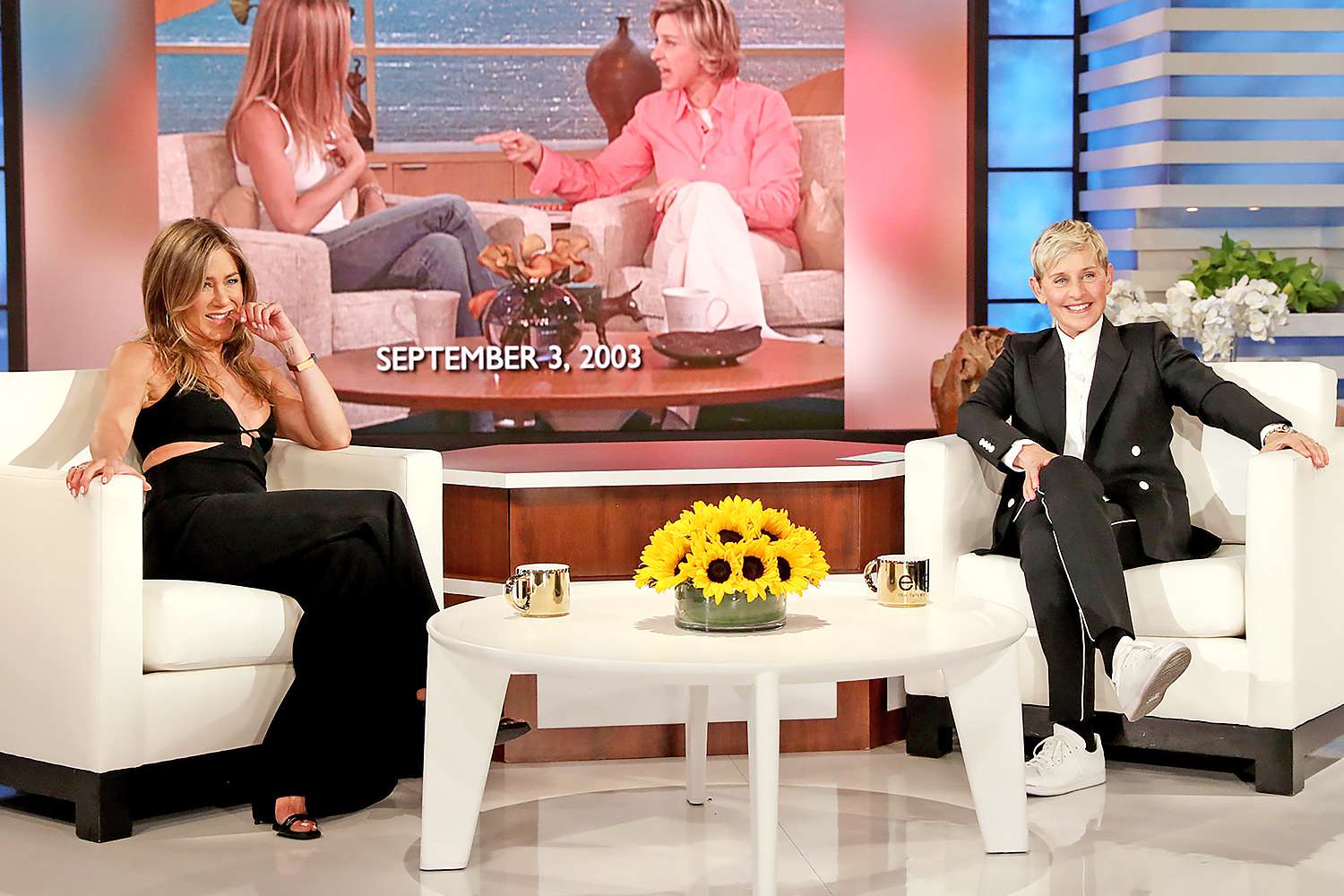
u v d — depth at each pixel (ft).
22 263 19.88
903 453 14.82
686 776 11.76
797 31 20.27
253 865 9.71
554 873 9.52
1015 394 12.73
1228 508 12.94
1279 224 19.63
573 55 20.07
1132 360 12.47
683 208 20.27
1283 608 11.02
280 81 19.79
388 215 20.06
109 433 11.10
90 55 19.88
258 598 10.80
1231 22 19.10
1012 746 9.78
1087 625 10.92
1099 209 20.44
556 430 20.33
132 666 10.25
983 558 12.14
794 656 8.32
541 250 20.16
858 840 10.19
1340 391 18.98
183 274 11.71
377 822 10.75
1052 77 20.94
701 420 20.47
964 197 20.85
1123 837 10.18
